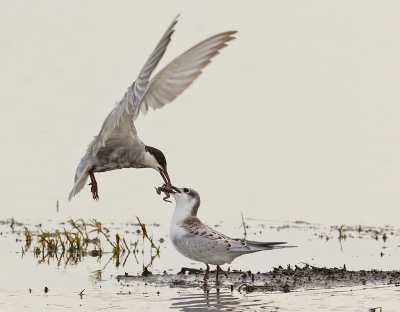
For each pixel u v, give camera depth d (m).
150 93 10.59
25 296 9.94
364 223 14.13
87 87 24.95
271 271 11.11
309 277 10.68
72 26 31.20
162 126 21.19
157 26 31.58
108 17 32.44
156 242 13.18
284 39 31.34
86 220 14.54
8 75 25.97
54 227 14.09
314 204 15.26
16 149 19.00
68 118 21.72
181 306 9.42
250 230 13.71
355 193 15.91
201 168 17.61
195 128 21.02
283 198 15.68
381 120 21.72
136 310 9.27
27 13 32.28
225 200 15.56
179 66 10.39
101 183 17.03
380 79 26.56
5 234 13.62
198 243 10.63
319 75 27.12
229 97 24.39
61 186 16.58
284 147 19.33
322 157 18.50
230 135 20.38
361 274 10.83
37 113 22.12
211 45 10.15
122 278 10.88
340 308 9.21
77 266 11.67
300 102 23.80
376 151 18.91
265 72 27.56
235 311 9.16
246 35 31.42
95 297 9.87
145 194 16.28
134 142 11.02
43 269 11.45
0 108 22.55
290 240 13.14
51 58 27.89
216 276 10.83
